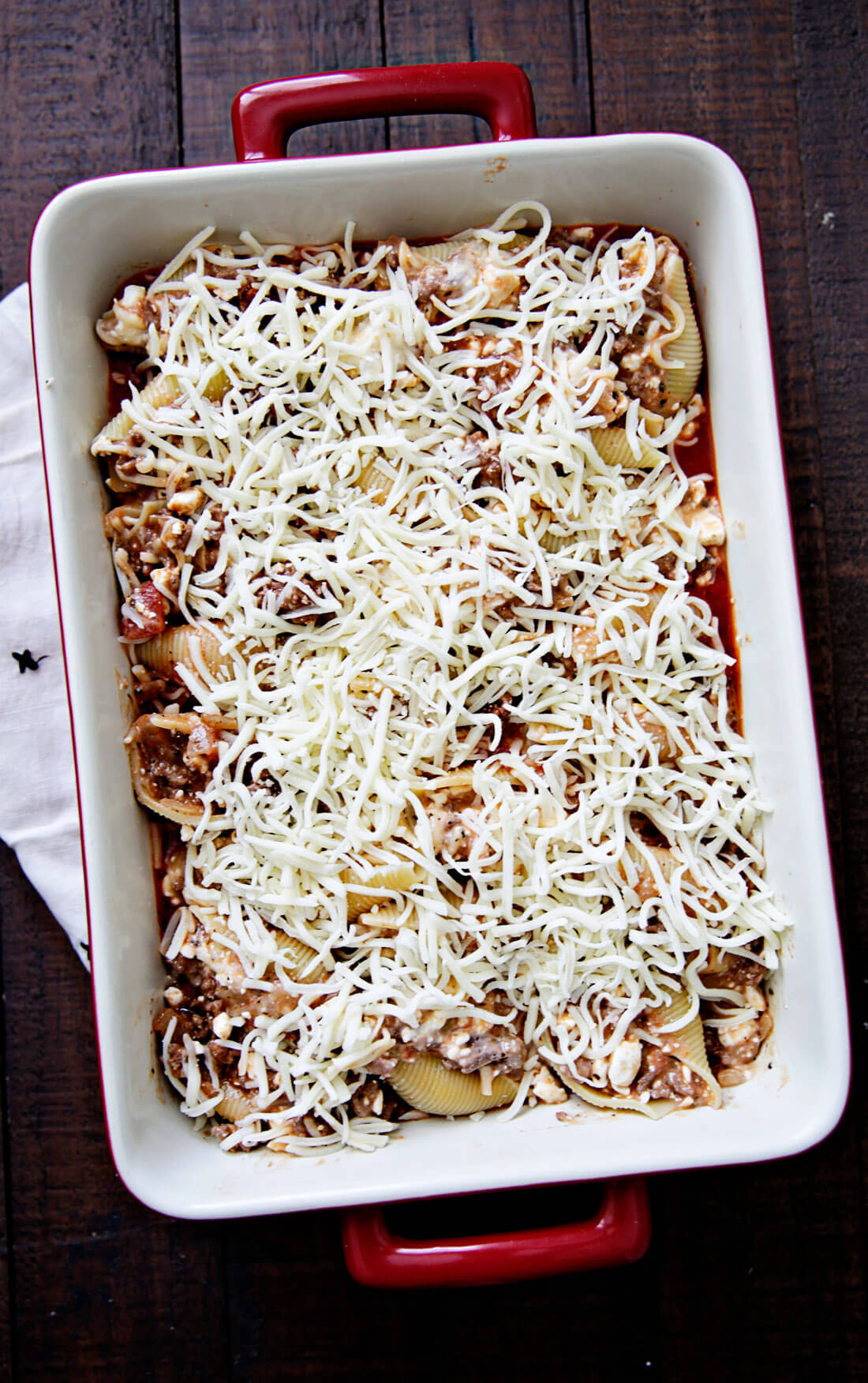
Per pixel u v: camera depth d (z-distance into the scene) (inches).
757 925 23.0
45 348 21.8
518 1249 22.4
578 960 23.1
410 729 22.7
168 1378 24.7
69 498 22.0
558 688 23.0
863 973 25.3
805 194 25.5
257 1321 24.8
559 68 25.4
